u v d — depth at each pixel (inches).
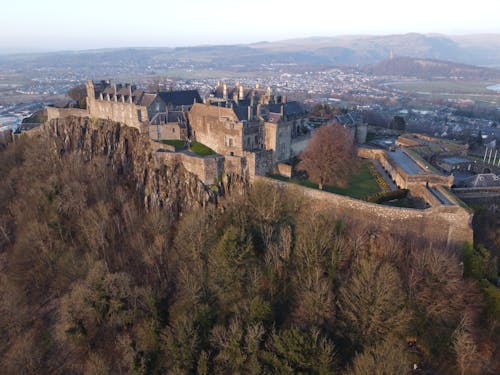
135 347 2746.1
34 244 3737.7
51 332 3179.1
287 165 4072.3
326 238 2827.3
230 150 4195.4
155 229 3791.8
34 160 5073.8
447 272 2516.0
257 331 2378.2
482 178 3821.4
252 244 3129.9
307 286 2603.3
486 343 2477.9
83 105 6205.7
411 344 2454.5
